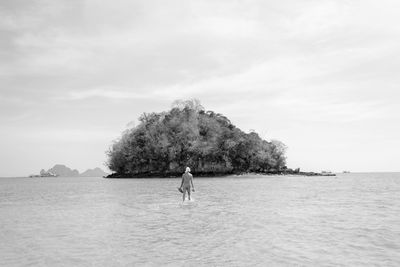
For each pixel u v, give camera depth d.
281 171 146.50
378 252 11.51
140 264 10.40
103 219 19.92
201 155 123.00
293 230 15.60
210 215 20.88
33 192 53.75
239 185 62.31
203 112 137.50
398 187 60.19
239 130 140.62
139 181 90.44
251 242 13.17
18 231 16.20
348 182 87.50
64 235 15.06
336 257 10.92
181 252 11.77
